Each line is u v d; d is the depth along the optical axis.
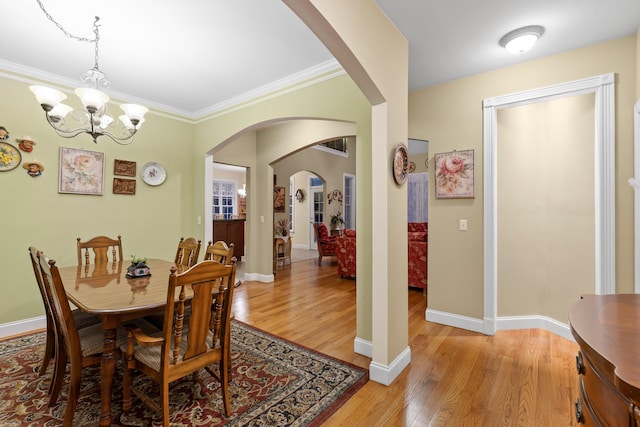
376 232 2.16
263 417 1.78
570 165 2.82
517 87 2.82
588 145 2.68
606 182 2.41
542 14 2.08
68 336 1.62
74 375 1.64
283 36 2.46
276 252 6.04
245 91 3.62
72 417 1.63
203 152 4.30
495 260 3.00
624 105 2.36
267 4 2.07
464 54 2.64
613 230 2.38
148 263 2.96
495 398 1.95
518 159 3.05
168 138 4.17
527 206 3.05
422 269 4.76
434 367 2.35
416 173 8.29
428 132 3.34
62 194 3.27
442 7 2.02
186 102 4.01
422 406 1.88
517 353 2.57
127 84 3.43
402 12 2.07
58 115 2.20
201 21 2.27
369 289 2.57
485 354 2.55
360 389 2.07
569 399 1.93
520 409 1.84
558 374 2.23
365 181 2.61
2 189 2.90
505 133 3.06
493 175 2.97
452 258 3.21
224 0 2.03
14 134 2.96
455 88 3.16
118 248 3.37
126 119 2.56
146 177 3.95
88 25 2.31
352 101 2.73
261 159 5.33
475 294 3.07
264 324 3.28
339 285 5.00
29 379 2.16
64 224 3.28
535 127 3.03
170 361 1.60
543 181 3.03
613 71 2.40
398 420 1.75
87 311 1.57
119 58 2.83
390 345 2.15
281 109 3.29
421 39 2.41
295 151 4.84
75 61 2.90
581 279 2.74
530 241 3.06
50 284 1.78
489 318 2.97
